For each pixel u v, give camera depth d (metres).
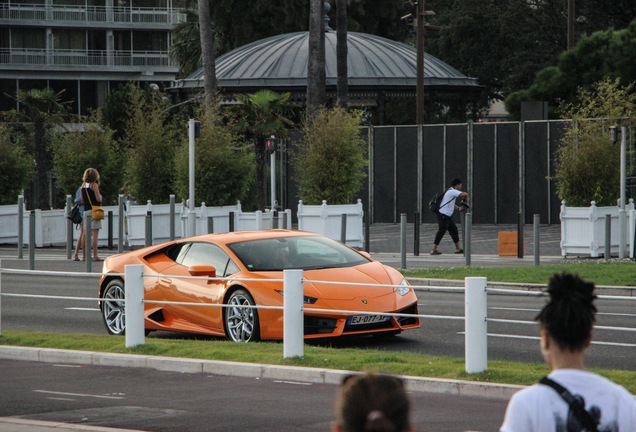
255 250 35.31
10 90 197.38
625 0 152.38
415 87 132.00
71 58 199.38
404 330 35.78
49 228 82.38
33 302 48.50
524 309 42.47
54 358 31.78
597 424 9.27
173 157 81.12
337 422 7.65
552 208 100.69
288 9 165.50
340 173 74.19
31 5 195.00
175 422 22.75
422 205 108.94
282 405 24.53
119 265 37.59
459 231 94.44
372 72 132.12
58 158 85.69
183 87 133.12
